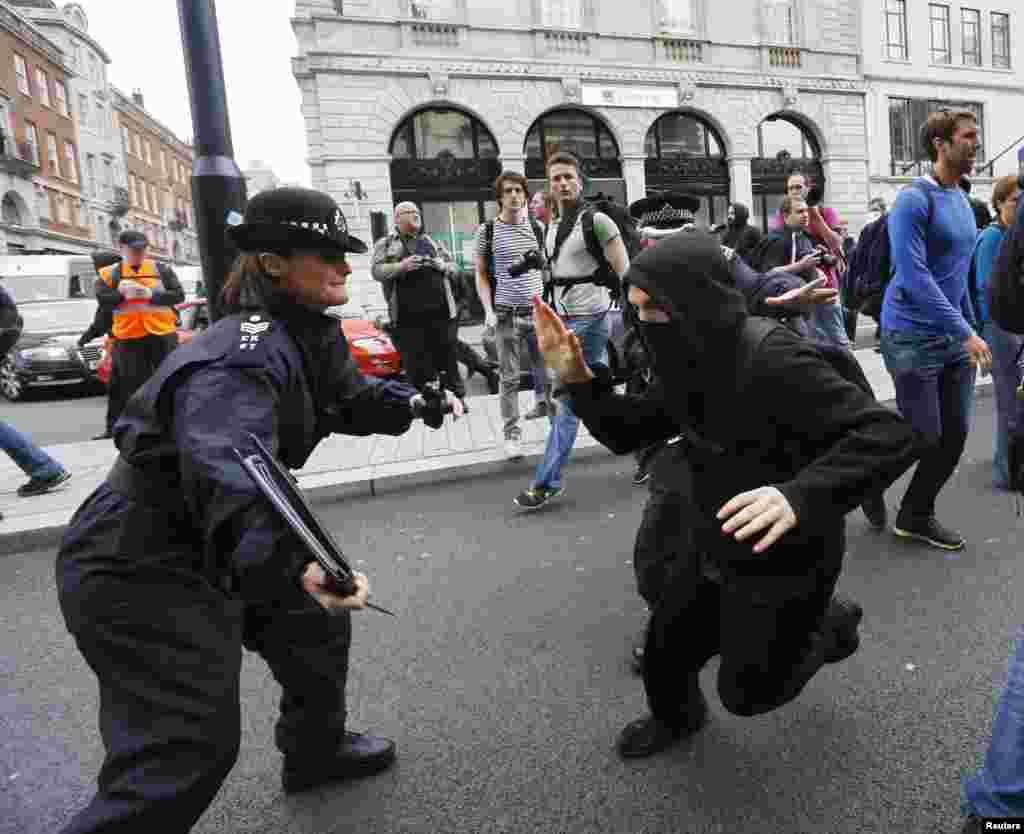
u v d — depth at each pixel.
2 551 4.65
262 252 1.67
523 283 5.73
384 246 6.75
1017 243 2.04
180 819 1.41
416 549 4.23
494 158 19.28
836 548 1.76
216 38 4.47
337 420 1.98
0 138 34.88
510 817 2.01
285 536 1.33
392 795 2.14
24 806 2.21
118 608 1.49
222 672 1.53
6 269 14.62
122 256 7.84
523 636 3.09
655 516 2.79
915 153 24.23
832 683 2.57
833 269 5.60
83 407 11.54
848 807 1.96
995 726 1.57
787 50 21.55
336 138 17.69
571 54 19.48
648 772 2.16
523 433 6.68
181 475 1.46
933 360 3.59
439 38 18.33
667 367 1.80
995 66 25.48
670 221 3.61
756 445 1.73
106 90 50.12
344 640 2.16
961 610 3.06
